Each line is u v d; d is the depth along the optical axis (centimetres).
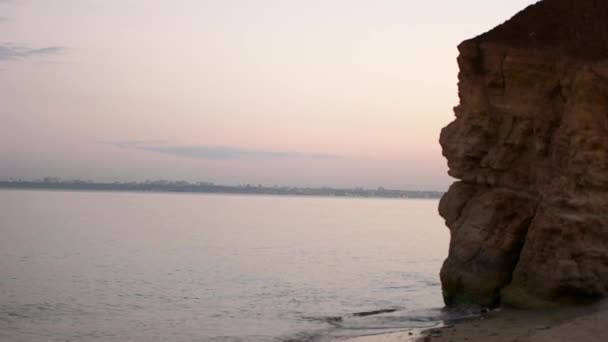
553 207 2200
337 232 10406
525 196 2403
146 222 12038
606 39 2406
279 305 3394
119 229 9844
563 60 2328
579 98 2206
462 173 2597
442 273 2609
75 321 3042
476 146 2517
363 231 10844
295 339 2389
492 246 2438
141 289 4059
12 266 5131
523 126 2405
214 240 8169
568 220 2155
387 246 7581
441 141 2705
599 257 2127
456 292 2547
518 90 2427
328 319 2830
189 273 4853
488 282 2423
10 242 7112
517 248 2422
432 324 2333
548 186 2266
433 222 15238
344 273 4841
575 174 2180
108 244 7231
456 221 2608
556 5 2552
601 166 2156
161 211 17812
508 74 2430
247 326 2820
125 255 6131
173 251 6606
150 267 5231
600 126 2178
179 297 3747
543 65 2370
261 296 3744
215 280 4459
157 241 7812
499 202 2442
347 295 3709
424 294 3666
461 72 2617
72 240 7625
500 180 2480
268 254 6397
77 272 4875
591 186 2159
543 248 2233
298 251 6762
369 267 5266
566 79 2288
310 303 3438
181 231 9756
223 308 3344
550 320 2012
